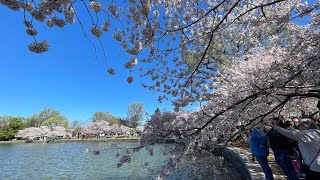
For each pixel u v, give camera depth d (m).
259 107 6.34
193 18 5.09
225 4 5.29
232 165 14.76
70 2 2.58
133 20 3.68
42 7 2.53
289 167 6.17
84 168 20.09
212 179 10.05
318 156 4.41
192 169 6.59
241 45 6.54
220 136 6.77
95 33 2.78
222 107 6.18
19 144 65.56
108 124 82.56
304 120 4.91
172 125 5.45
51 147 50.44
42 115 94.88
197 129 5.45
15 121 84.12
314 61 4.80
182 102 5.68
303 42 5.93
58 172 19.25
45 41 2.50
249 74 7.14
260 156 7.00
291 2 5.52
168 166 5.33
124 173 15.55
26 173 19.64
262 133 6.27
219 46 6.14
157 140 5.34
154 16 4.05
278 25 5.20
